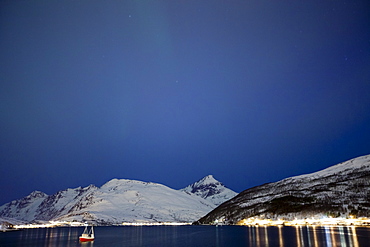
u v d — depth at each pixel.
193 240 129.75
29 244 126.25
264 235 133.50
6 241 141.75
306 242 99.19
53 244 124.75
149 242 127.25
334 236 113.19
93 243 127.31
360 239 101.50
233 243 110.38
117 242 130.00
